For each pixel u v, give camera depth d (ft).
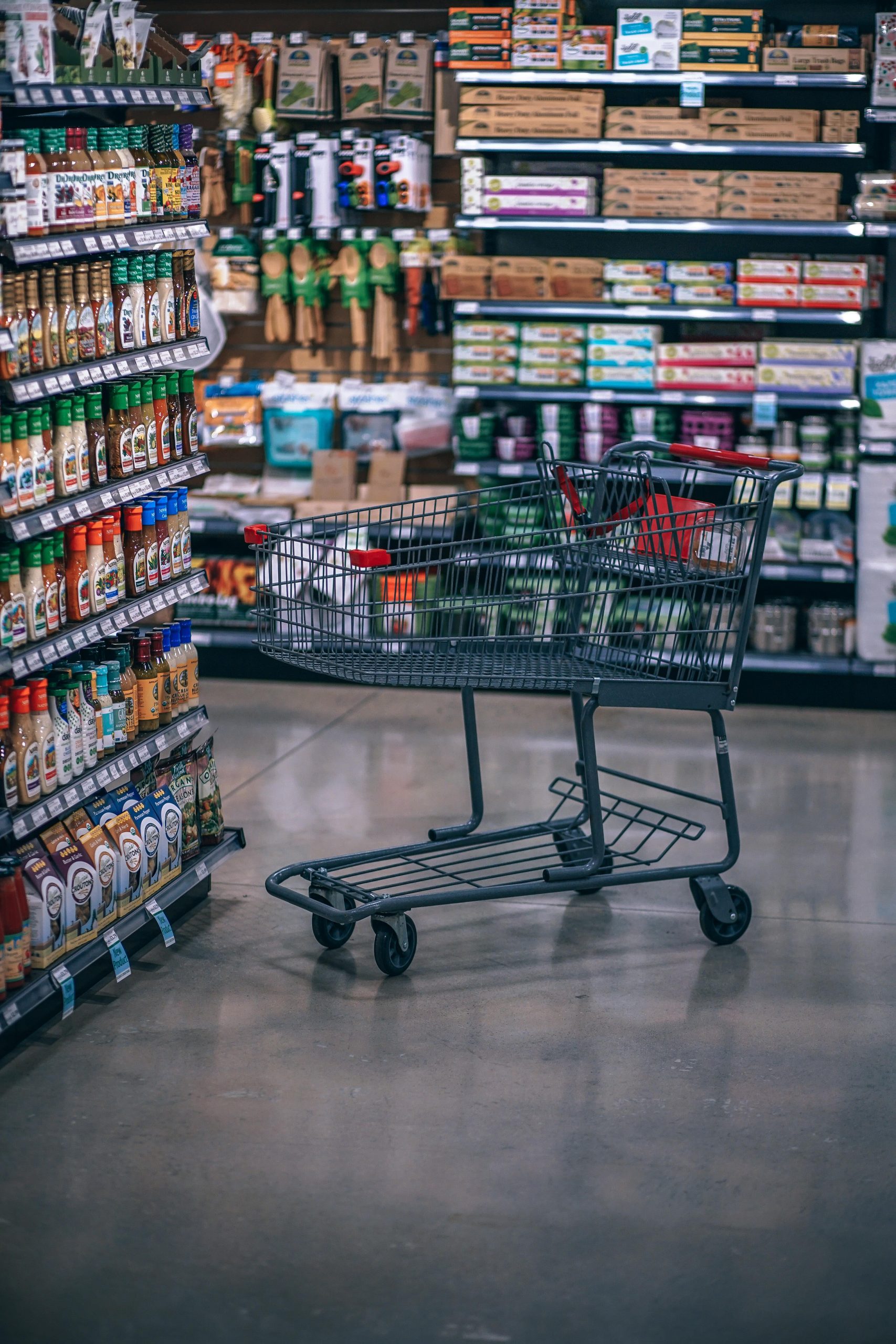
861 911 13.19
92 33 11.02
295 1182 8.83
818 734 18.74
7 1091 9.87
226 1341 7.43
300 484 21.36
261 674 21.43
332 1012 11.07
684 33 18.76
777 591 21.57
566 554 13.35
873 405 18.88
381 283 20.65
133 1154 9.12
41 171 10.09
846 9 19.71
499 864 12.53
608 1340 7.47
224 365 22.25
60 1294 7.79
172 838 12.28
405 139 20.22
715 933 12.37
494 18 19.02
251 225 21.29
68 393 10.93
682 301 19.42
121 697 11.57
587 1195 8.72
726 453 12.30
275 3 21.42
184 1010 11.10
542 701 20.27
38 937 10.28
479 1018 11.00
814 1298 7.81
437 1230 8.37
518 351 19.80
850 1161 9.09
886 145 20.22
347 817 15.49
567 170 19.51
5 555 9.69
